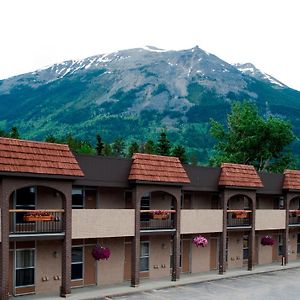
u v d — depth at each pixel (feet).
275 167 195.83
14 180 68.85
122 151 378.94
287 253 119.55
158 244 97.66
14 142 69.36
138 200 86.07
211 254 108.27
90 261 86.38
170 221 95.09
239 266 114.21
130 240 92.73
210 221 100.17
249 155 195.42
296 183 120.06
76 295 77.10
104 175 82.48
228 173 103.50
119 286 86.53
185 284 90.89
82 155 79.56
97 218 80.07
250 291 86.07
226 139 202.28
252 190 108.78
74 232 76.84
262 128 190.39
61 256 79.56
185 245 103.04
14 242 75.10
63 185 74.84
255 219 110.52
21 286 75.97
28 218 71.67
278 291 86.84
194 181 98.43
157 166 88.63
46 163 71.51
